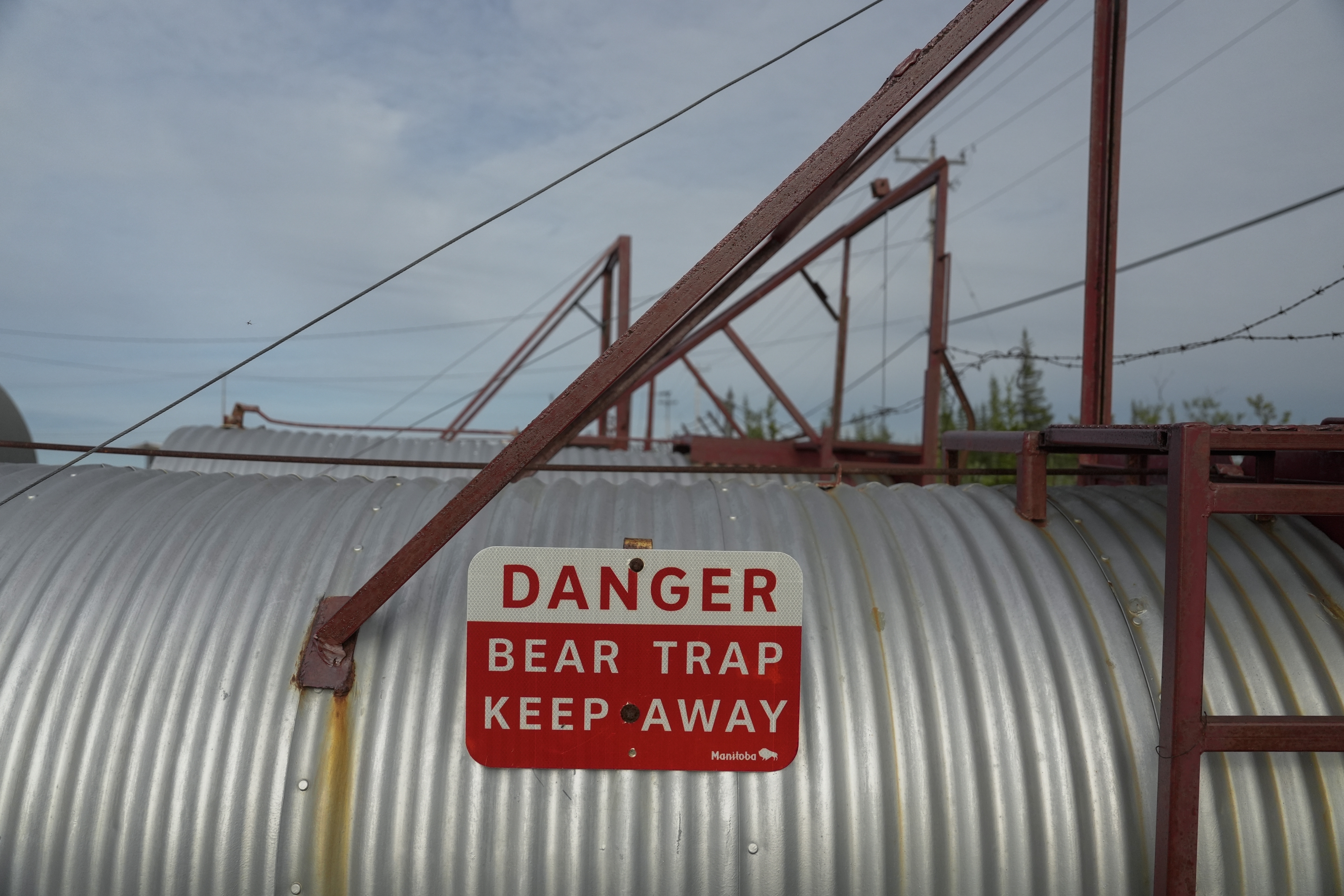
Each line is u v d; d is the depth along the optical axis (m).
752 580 2.81
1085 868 2.78
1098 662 3.03
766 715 2.82
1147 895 2.78
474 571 2.79
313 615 3.08
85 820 2.78
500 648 2.79
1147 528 3.51
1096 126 4.86
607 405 4.40
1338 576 3.32
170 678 2.94
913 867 2.79
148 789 2.79
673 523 3.53
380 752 2.83
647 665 2.81
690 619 2.81
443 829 2.76
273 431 11.43
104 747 2.85
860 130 2.72
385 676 2.94
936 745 2.89
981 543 3.42
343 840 2.76
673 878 2.76
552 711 2.80
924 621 3.13
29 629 3.04
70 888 2.74
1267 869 2.79
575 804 2.79
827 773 2.85
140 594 3.14
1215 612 3.17
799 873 2.77
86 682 2.94
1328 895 2.77
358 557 3.30
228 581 3.18
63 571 3.21
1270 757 2.91
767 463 12.53
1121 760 2.88
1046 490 3.69
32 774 2.82
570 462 12.02
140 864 2.75
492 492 2.75
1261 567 3.34
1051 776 2.86
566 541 3.40
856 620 3.12
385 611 3.07
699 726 2.82
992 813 2.82
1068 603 3.17
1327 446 2.57
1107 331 4.84
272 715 2.87
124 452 4.19
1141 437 2.82
